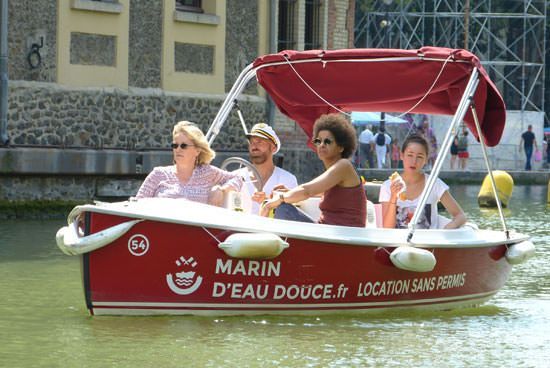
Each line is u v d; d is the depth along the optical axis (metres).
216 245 18.53
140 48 44.31
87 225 18.27
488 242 21.84
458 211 22.31
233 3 47.91
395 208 22.06
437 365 16.66
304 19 53.28
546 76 120.06
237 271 18.80
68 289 22.97
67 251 18.42
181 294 18.75
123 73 43.62
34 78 40.75
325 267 19.39
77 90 41.88
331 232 19.27
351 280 19.77
